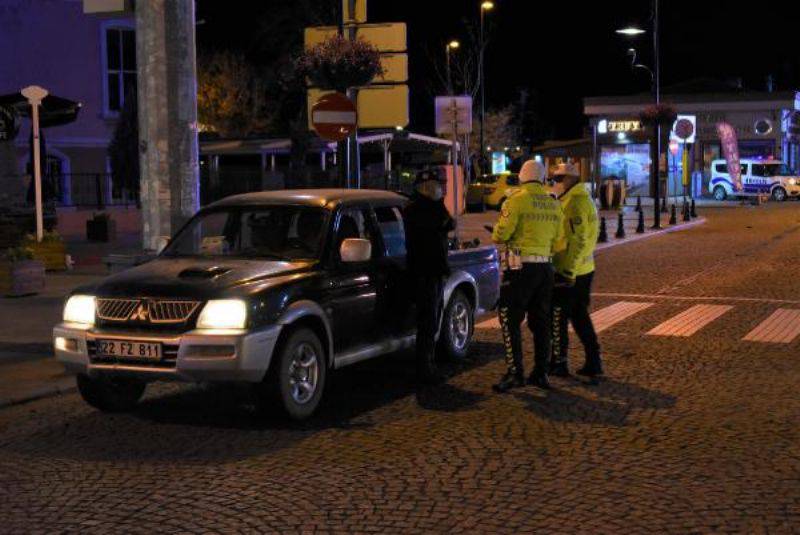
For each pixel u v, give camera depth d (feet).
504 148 192.34
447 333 31.48
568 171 28.94
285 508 17.92
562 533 16.46
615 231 93.25
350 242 25.95
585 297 29.37
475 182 128.67
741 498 18.15
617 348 34.30
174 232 36.60
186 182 36.76
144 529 16.98
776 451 21.27
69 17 99.09
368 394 27.68
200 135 160.04
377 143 118.42
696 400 26.35
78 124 100.17
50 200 74.64
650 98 160.76
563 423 24.02
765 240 82.02
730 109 161.27
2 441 23.18
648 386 28.19
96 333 24.06
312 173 121.70
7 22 94.89
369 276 27.50
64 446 22.65
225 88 160.86
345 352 26.68
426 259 28.40
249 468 20.53
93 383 25.30
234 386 28.81
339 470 20.26
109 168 102.94
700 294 48.73
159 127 36.37
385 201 29.89
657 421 24.09
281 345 23.90
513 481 19.35
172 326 23.53
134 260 29.78
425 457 21.15
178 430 23.97
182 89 36.50
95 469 20.71
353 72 45.62
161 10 35.99
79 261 63.26
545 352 28.02
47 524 17.33
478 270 33.35
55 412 26.17
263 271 24.97
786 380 28.58
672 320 40.40
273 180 124.06
